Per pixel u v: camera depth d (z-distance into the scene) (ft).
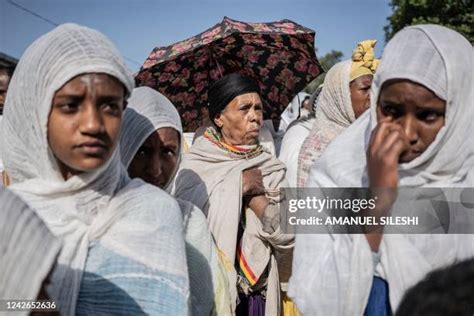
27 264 3.43
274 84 12.65
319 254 5.93
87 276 5.17
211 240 7.18
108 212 5.41
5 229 3.41
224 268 7.28
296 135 11.31
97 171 5.33
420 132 5.58
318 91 12.44
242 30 11.62
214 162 9.51
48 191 5.33
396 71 5.52
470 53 5.71
